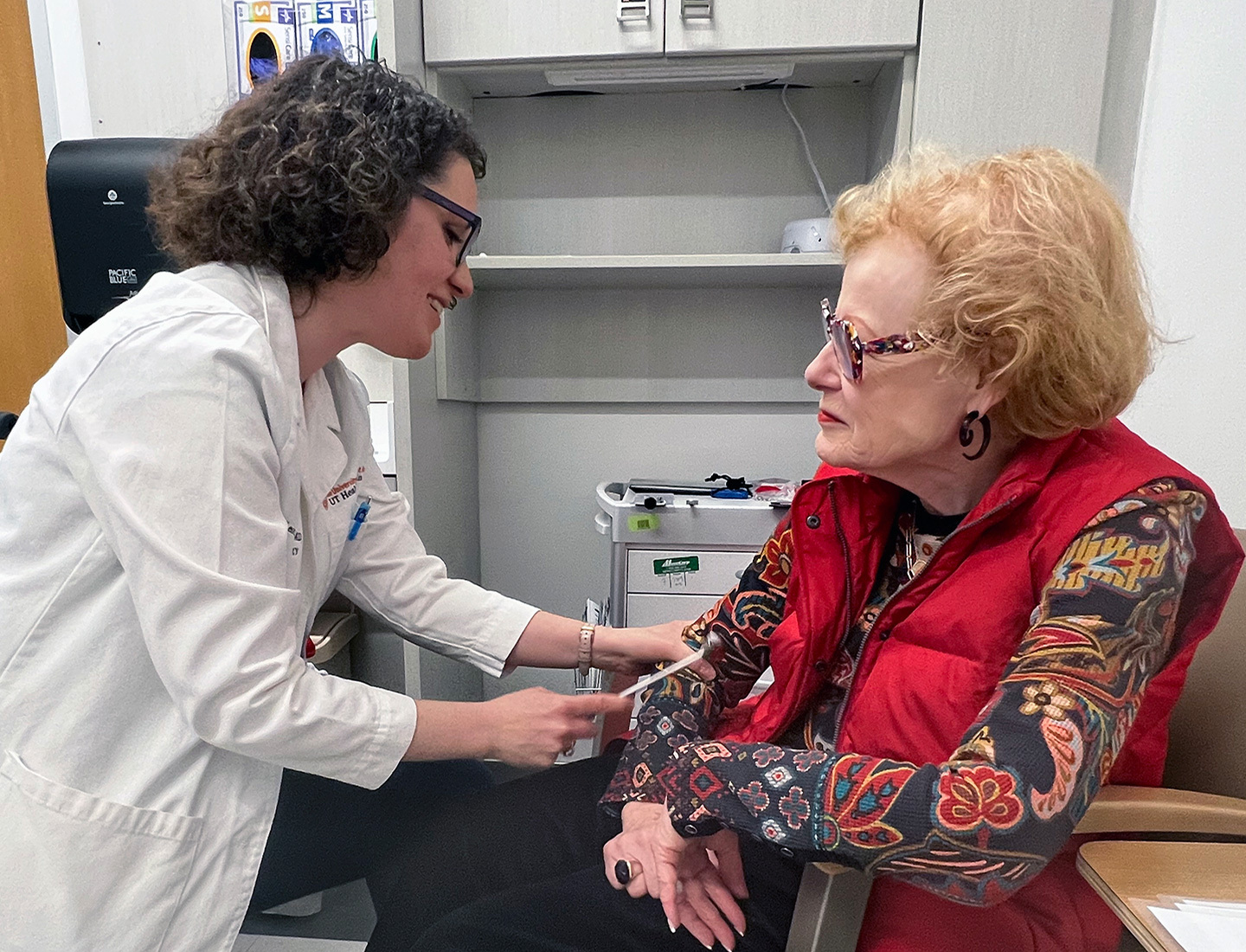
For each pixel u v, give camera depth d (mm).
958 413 620
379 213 761
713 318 1825
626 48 1406
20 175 1641
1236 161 1032
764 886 732
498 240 1833
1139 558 537
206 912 739
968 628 615
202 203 767
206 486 665
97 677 708
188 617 658
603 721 974
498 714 819
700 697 857
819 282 1711
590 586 1981
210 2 1560
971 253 562
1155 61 1269
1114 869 527
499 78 1591
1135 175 1317
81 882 686
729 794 598
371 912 877
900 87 1403
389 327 883
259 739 684
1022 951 619
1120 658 523
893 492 750
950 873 509
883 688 656
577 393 1884
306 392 893
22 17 1584
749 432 1883
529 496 1957
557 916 709
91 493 676
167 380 664
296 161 732
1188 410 1128
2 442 1101
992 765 502
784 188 1751
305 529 863
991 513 605
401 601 1060
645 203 1788
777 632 776
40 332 1703
